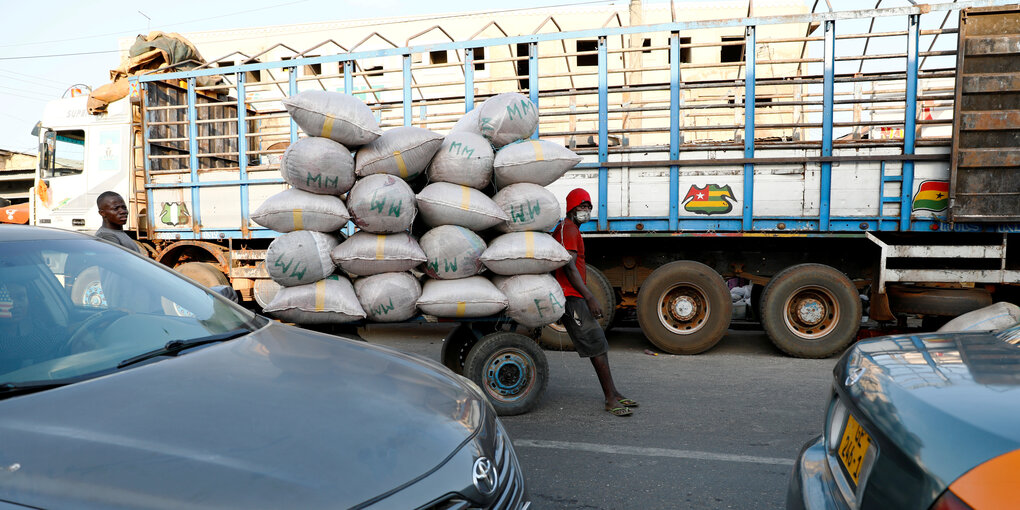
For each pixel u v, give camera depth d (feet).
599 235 22.65
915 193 20.65
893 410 5.43
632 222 22.45
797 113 24.47
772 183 21.42
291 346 8.21
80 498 4.77
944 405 5.13
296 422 5.98
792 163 21.26
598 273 23.35
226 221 26.58
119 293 8.61
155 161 28.07
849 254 22.59
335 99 13.80
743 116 23.65
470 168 14.33
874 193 20.89
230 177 26.66
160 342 7.84
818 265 21.94
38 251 8.45
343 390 6.82
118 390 6.33
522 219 14.44
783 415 15.25
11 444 5.32
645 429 14.30
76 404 6.01
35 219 30.14
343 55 24.27
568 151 14.85
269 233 26.03
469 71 23.18
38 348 7.17
